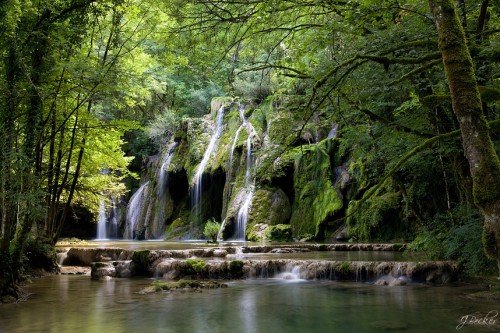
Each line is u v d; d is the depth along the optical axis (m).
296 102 6.89
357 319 5.05
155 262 9.84
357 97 6.68
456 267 7.59
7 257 6.68
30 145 6.95
